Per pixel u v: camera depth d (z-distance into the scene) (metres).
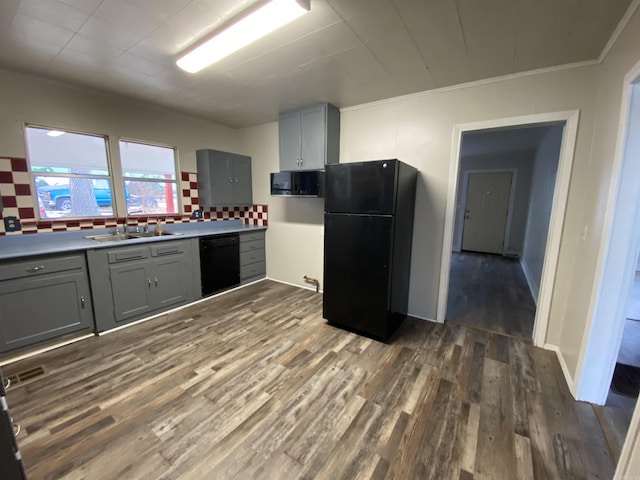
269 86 2.67
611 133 1.75
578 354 1.89
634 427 1.01
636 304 3.40
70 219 2.79
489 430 1.58
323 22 1.68
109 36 1.85
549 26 1.68
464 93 2.57
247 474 1.32
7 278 2.08
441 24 1.69
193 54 1.99
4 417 0.70
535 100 2.29
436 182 2.81
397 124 2.96
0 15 1.62
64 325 2.39
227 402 1.77
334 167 2.63
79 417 1.63
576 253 2.21
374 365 2.18
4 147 2.38
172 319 2.95
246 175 4.24
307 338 2.59
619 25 1.64
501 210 6.62
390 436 1.54
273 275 4.37
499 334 2.71
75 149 2.80
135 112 3.15
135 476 1.30
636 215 1.57
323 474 1.32
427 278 2.99
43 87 2.53
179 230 3.69
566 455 1.43
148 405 1.74
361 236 2.54
